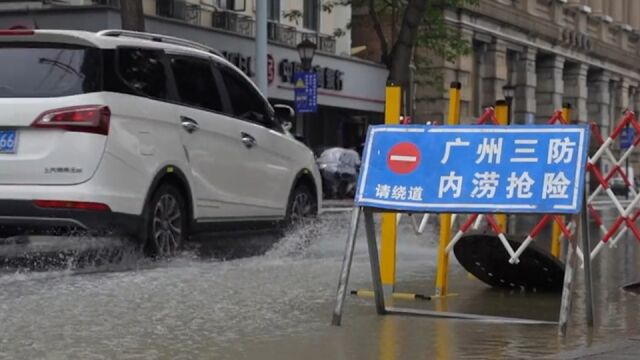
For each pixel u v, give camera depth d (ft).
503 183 19.12
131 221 26.32
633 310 22.47
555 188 18.70
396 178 20.07
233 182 31.07
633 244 41.50
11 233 26.50
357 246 35.68
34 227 25.52
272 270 28.22
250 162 32.01
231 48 92.89
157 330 19.02
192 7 89.51
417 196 19.72
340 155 98.07
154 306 21.53
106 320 19.86
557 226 27.58
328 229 36.99
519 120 154.20
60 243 29.71
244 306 21.95
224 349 17.44
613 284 27.50
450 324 20.24
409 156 20.06
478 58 142.10
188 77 29.60
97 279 24.89
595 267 32.01
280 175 33.91
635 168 127.54
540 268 24.25
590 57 178.29
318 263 30.40
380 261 24.47
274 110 35.88
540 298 24.27
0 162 25.41
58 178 25.22
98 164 25.36
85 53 26.05
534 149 19.10
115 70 26.40
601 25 184.55
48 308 20.94
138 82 27.25
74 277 25.22
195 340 18.19
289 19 103.96
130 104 26.58
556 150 18.92
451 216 24.95
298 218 35.45
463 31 133.69
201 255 31.19
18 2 79.20
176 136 28.27
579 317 21.35
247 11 97.25
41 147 25.38
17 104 25.52
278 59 100.01
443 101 129.49
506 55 149.38
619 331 19.56
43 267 27.12
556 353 17.15
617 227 25.02
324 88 108.47
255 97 33.40
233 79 32.12
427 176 19.77
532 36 155.43
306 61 82.94
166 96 28.35
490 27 141.69
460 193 19.40
